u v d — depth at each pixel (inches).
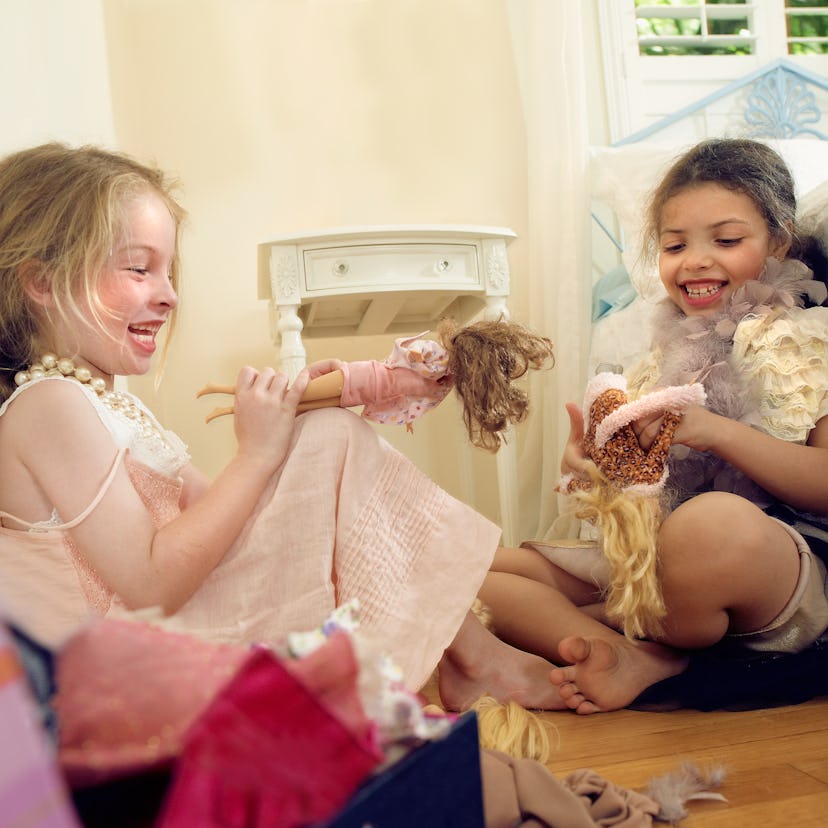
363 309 72.4
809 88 83.6
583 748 33.5
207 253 77.1
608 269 79.8
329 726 14.8
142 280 34.8
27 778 10.0
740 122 80.0
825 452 40.4
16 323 34.1
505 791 24.1
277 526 33.8
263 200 78.1
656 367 46.9
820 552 40.8
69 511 30.9
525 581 45.8
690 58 83.0
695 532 36.8
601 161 73.2
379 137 80.0
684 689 37.6
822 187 49.8
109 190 34.0
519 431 77.4
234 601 33.3
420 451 81.5
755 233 46.3
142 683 14.3
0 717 9.9
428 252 62.4
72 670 14.5
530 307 78.1
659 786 27.1
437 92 80.7
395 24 80.0
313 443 34.7
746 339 42.8
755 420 41.3
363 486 34.8
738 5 83.3
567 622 43.8
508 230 63.5
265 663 14.7
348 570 34.0
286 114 78.4
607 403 40.6
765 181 46.6
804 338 41.5
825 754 30.7
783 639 40.4
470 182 81.0
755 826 25.1
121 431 33.3
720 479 43.1
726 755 31.5
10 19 52.8
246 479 33.3
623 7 82.1
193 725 13.8
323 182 79.1
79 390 32.4
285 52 78.4
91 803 14.3
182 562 31.2
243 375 34.9
